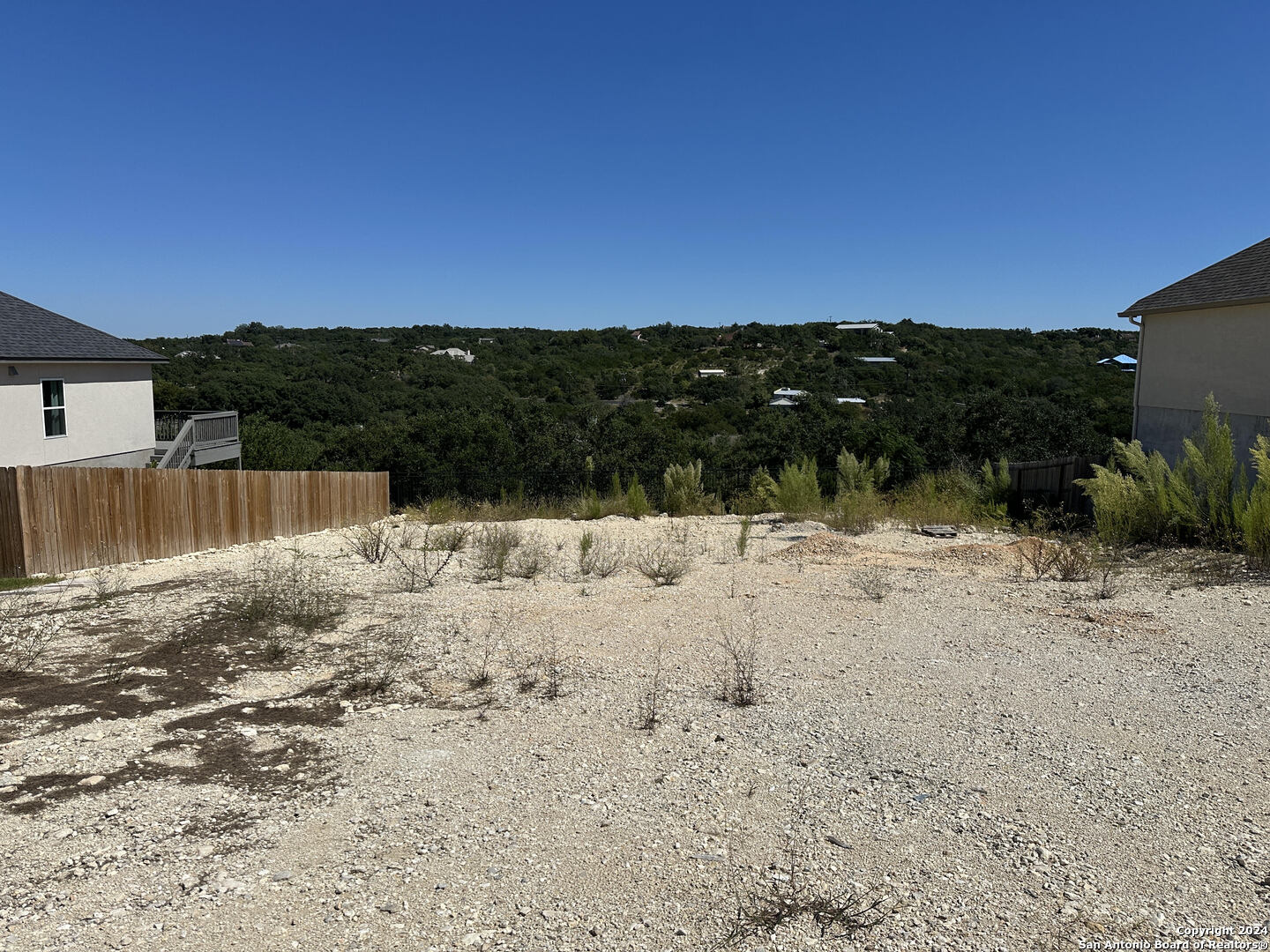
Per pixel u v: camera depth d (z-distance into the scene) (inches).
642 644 253.4
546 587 340.2
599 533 509.0
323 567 394.3
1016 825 138.0
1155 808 142.5
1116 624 263.6
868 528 503.8
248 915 113.9
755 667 228.8
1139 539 423.5
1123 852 128.8
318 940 108.6
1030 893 118.3
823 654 240.4
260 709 199.5
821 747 172.6
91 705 200.8
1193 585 316.8
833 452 955.3
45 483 438.6
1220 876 121.3
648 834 137.3
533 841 135.3
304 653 247.0
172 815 143.6
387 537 483.5
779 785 155.4
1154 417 600.4
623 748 174.2
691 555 414.9
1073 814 141.2
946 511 522.6
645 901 117.7
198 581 366.3
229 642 258.5
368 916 114.2
